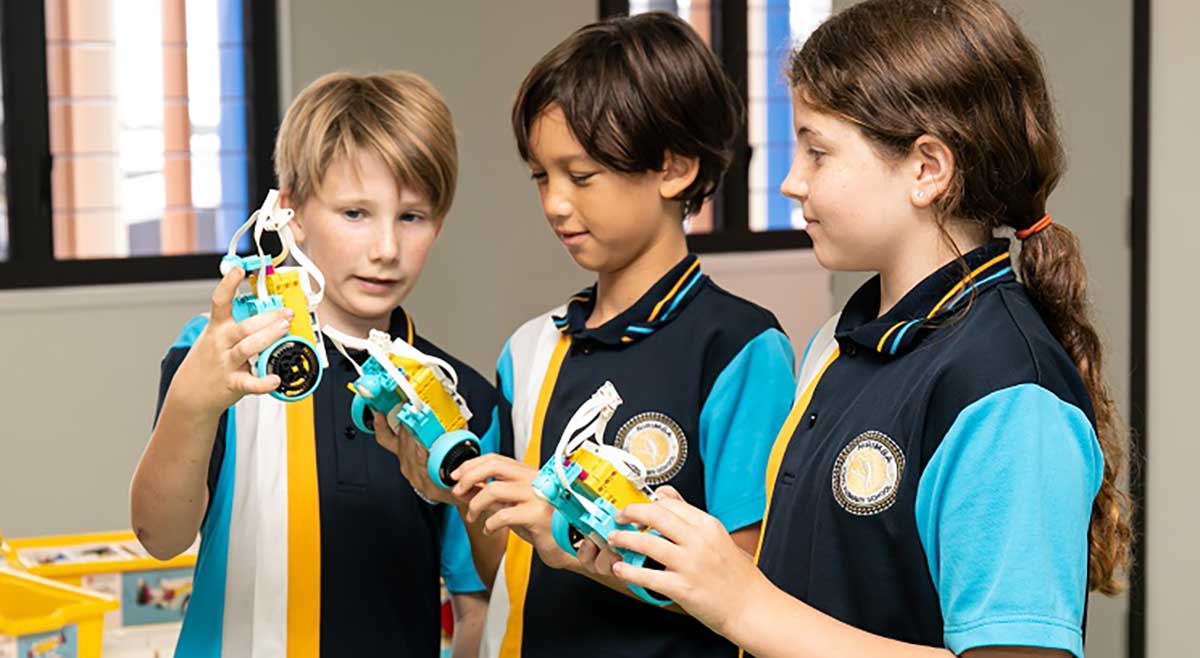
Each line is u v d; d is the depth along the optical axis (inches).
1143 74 92.6
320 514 57.1
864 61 43.1
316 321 48.1
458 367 61.8
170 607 81.7
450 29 167.2
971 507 40.1
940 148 42.5
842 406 45.9
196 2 161.3
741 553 42.1
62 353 152.3
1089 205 96.1
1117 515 44.8
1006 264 44.1
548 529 49.5
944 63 42.5
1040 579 38.9
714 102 56.4
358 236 56.2
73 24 155.8
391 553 58.2
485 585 61.7
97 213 159.3
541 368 59.3
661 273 57.1
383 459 58.6
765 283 195.5
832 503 44.3
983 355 41.5
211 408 47.7
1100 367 44.6
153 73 160.2
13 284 153.6
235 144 165.0
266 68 163.8
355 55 163.2
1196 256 93.7
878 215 43.4
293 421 57.6
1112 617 96.0
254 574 56.1
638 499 43.3
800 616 41.1
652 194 55.4
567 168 54.6
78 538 87.4
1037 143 43.5
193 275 162.1
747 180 196.1
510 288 173.9
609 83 53.4
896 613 42.8
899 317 44.4
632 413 55.7
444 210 58.6
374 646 57.6
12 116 153.0
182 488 50.4
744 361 55.9
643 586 41.1
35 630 68.4
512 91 171.2
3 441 150.4
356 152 55.5
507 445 60.7
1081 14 94.7
